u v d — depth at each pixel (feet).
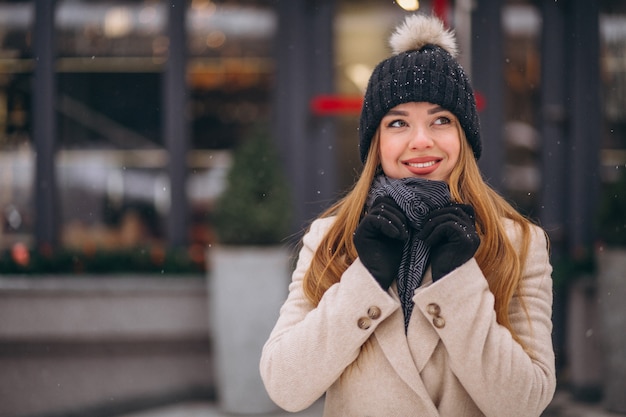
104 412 20.36
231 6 23.25
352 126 23.39
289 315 6.41
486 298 5.80
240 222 19.58
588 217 23.41
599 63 23.47
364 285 5.84
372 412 6.05
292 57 22.99
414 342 5.98
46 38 22.74
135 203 23.04
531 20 23.82
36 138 22.77
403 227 5.80
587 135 23.45
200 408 20.33
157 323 20.35
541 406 5.85
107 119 23.06
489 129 23.24
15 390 20.48
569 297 21.72
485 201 6.30
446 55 6.50
